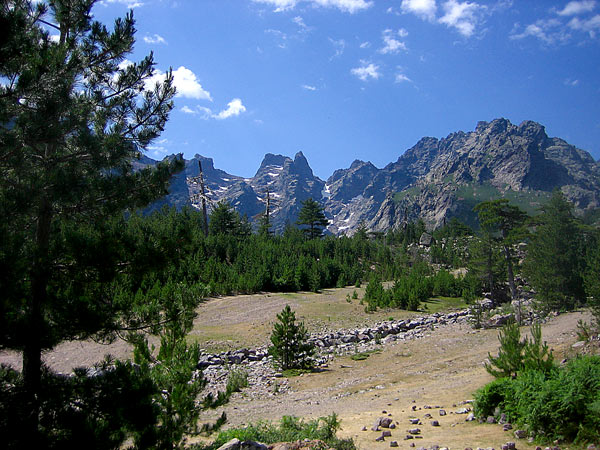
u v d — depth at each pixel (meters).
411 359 26.22
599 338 19.05
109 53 11.00
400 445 10.33
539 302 45.03
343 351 29.55
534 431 9.78
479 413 12.01
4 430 6.91
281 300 46.19
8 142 8.55
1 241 7.24
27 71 8.55
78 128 9.84
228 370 23.39
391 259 89.88
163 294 10.29
